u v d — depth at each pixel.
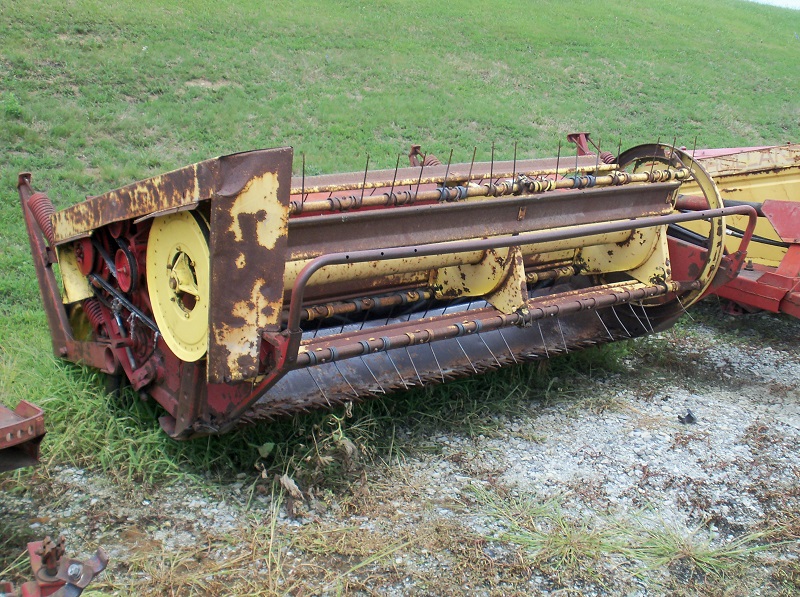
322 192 4.30
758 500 4.16
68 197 8.00
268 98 12.27
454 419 4.82
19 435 3.09
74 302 4.75
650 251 5.09
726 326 7.04
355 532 3.70
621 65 18.02
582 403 5.19
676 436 4.79
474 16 19.78
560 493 4.12
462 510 3.93
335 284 4.43
